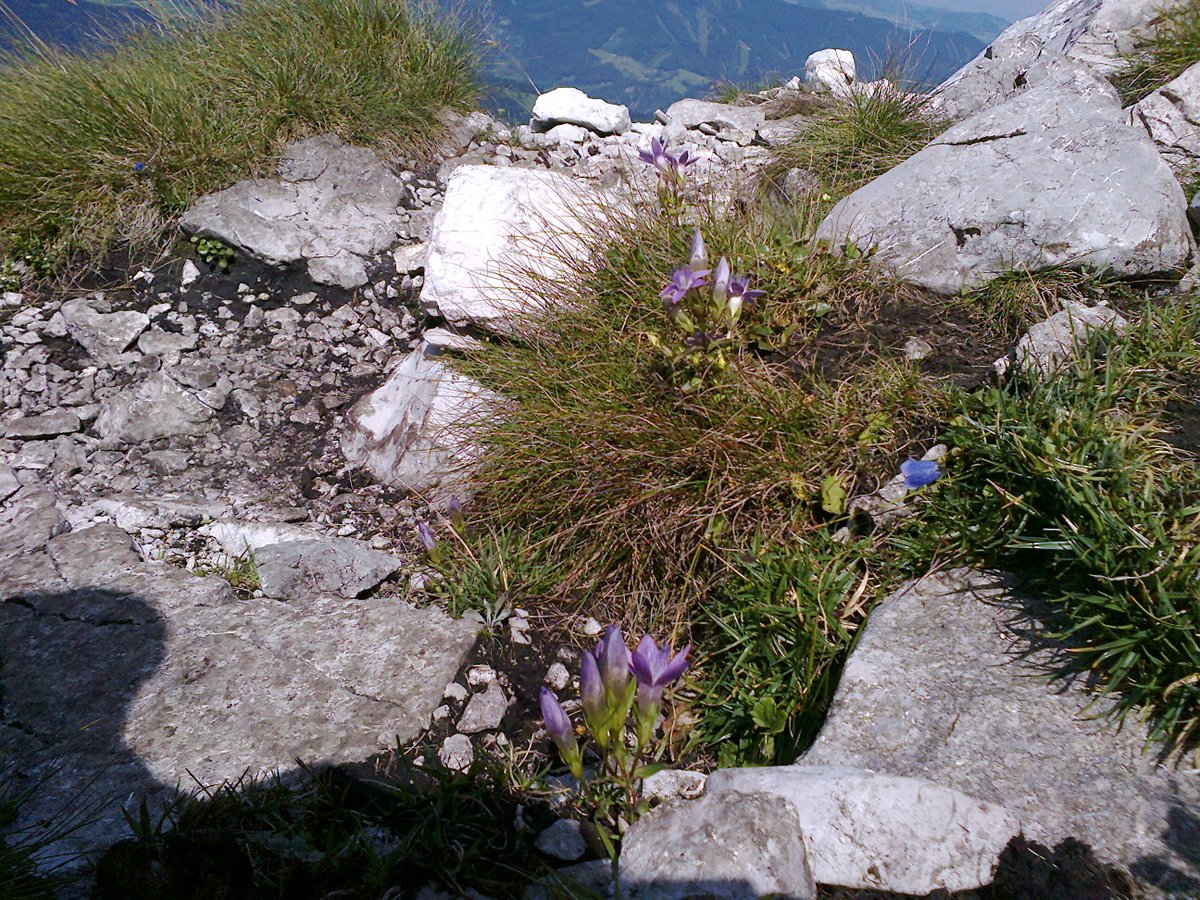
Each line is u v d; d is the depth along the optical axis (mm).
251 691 652
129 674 664
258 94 1329
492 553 782
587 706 522
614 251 939
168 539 849
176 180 1219
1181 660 549
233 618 713
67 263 1169
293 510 881
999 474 680
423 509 874
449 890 525
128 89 1269
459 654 692
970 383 789
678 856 504
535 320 908
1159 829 508
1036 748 550
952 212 921
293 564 773
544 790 581
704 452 752
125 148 1226
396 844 549
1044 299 868
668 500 754
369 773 599
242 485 921
